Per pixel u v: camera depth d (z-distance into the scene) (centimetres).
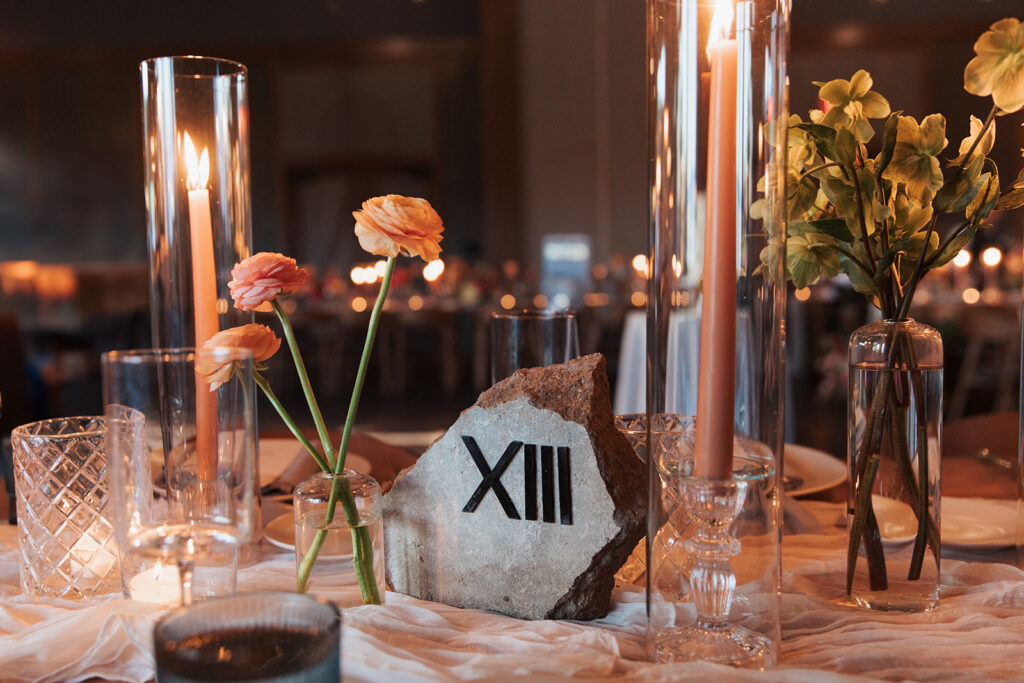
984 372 559
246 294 72
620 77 825
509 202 838
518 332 97
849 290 564
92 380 769
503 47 830
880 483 74
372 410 699
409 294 697
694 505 60
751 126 58
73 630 64
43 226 840
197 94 85
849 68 790
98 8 822
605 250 838
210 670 43
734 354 58
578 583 73
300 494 75
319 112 860
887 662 62
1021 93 71
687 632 61
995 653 63
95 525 79
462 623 72
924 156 73
